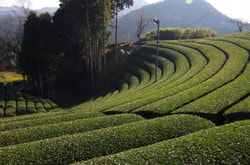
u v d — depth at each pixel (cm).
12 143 1164
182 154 778
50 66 4119
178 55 3762
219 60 2589
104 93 3978
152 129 1141
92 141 1027
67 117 1714
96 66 5309
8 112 2739
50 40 4066
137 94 2419
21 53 3950
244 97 1370
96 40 4784
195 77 2280
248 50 2591
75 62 4969
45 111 3114
